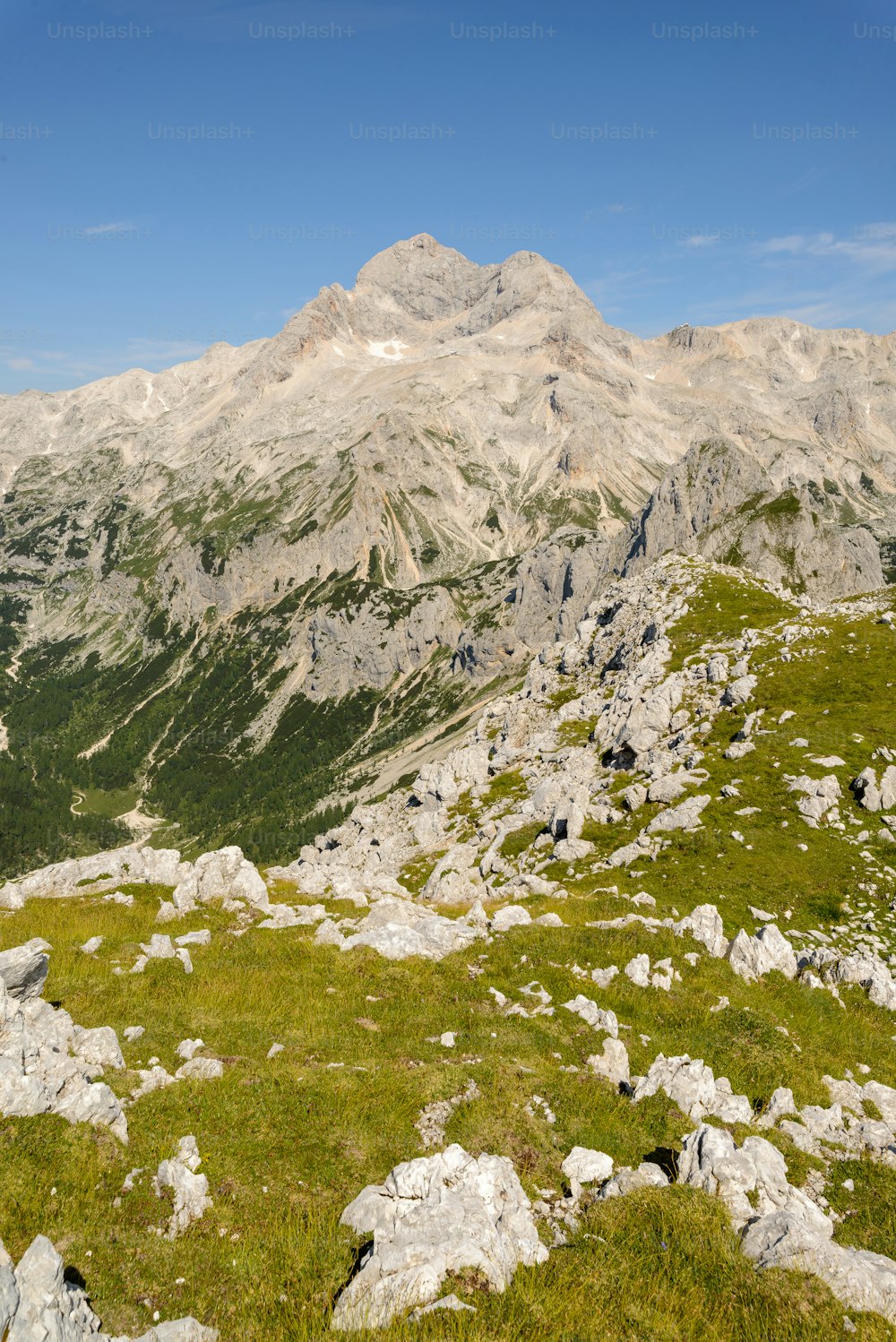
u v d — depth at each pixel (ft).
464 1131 56.95
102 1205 44.73
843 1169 59.21
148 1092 56.59
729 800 166.20
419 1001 78.54
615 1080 67.67
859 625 254.06
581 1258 45.91
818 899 131.03
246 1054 65.36
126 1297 39.65
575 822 171.83
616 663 316.81
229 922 103.30
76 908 105.91
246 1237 45.21
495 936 95.76
